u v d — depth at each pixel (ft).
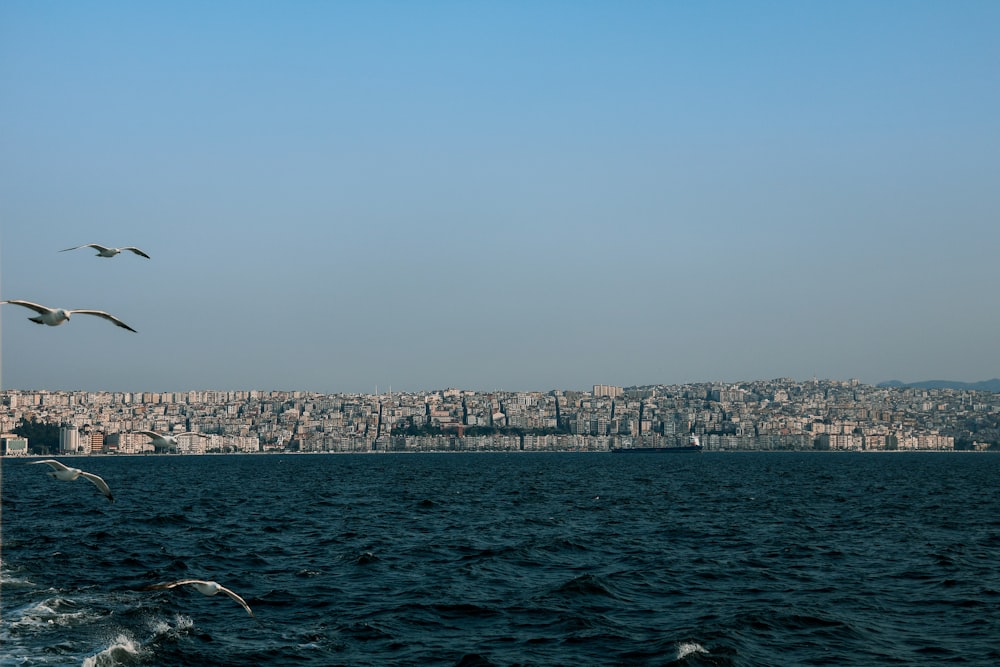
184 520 298.97
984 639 133.49
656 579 180.34
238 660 122.52
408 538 244.42
